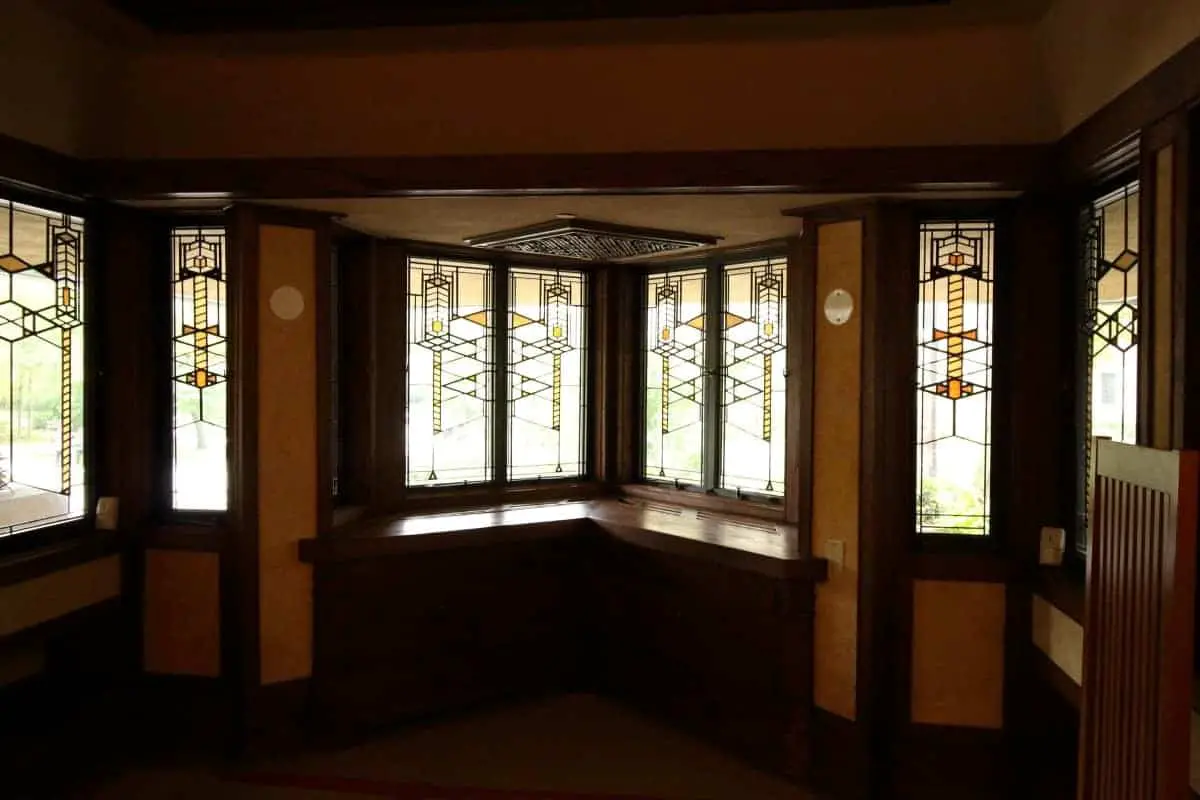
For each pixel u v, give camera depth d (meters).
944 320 3.07
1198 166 1.90
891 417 3.01
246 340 3.25
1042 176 2.71
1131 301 2.45
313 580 3.44
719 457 4.04
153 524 3.44
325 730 3.47
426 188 2.98
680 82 2.72
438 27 2.60
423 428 4.05
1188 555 1.35
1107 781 1.61
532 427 4.34
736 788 3.24
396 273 3.93
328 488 3.48
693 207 3.17
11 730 3.10
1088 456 2.75
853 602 3.08
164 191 3.08
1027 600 2.92
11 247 2.92
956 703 3.00
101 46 2.75
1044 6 2.37
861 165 2.80
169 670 3.39
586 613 4.09
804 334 3.21
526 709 3.92
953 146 2.75
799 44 2.60
